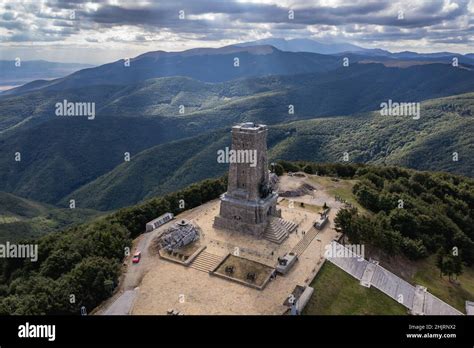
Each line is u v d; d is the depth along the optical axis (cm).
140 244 10175
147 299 7888
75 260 9138
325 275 8844
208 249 9700
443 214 13662
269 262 9131
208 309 7531
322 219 11431
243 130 10094
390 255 10575
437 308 8869
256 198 10462
